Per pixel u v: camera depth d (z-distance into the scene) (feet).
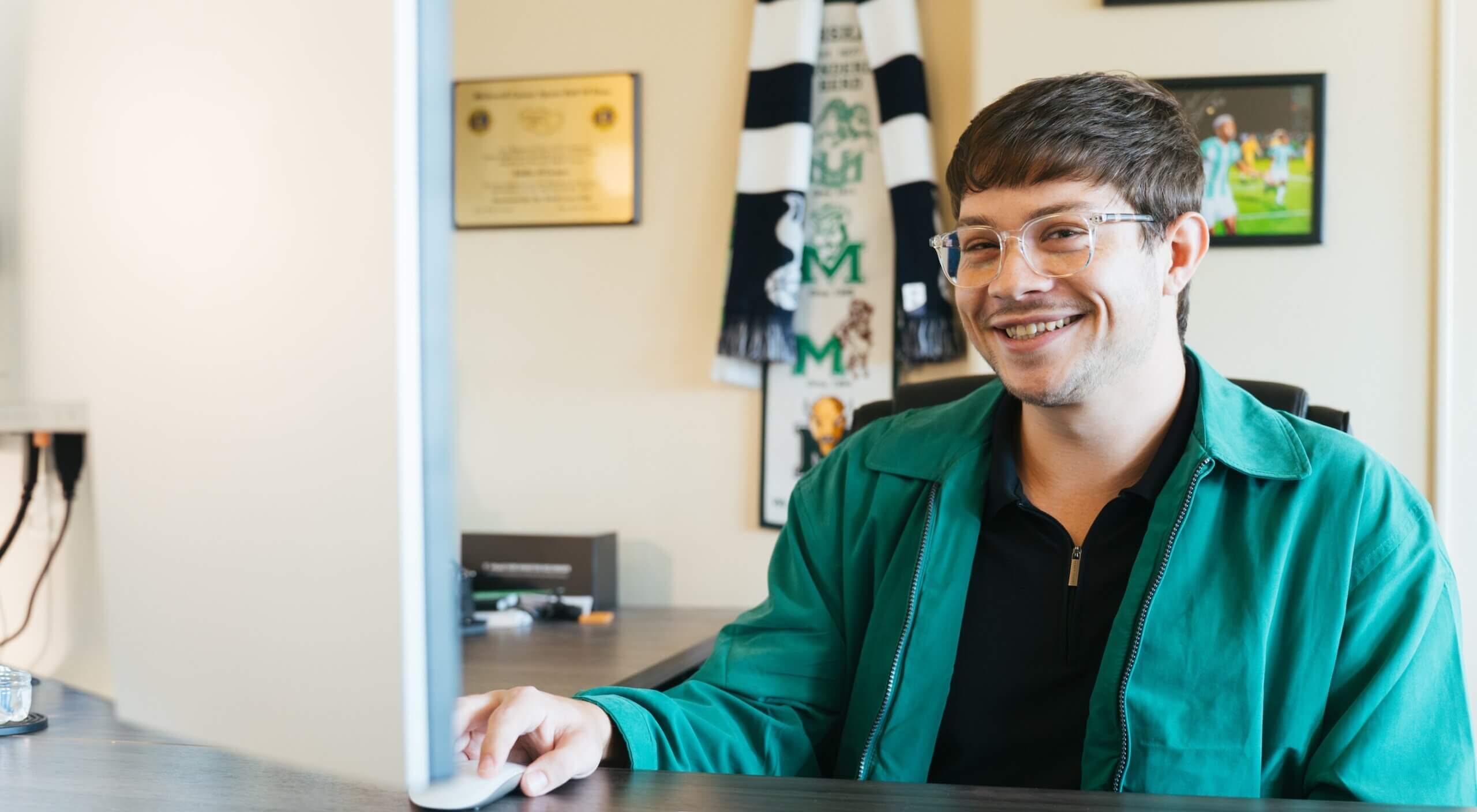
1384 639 3.34
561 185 8.89
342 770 1.81
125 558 2.09
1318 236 7.31
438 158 1.77
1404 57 7.25
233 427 1.90
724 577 8.68
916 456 3.95
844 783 2.65
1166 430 3.62
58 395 2.16
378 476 1.75
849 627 3.99
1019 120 3.38
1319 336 7.36
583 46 8.87
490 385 9.06
